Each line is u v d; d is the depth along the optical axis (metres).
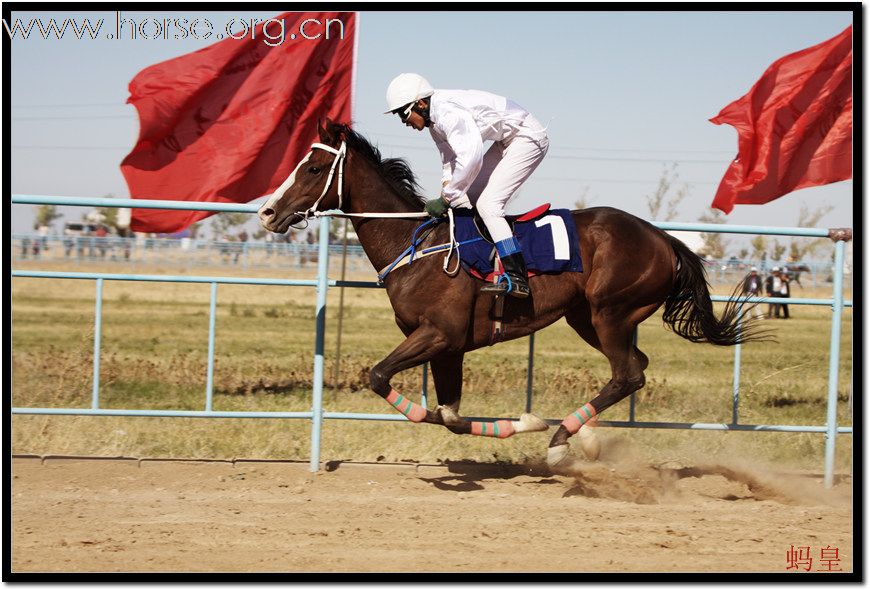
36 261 34.59
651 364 13.41
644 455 7.45
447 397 6.23
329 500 5.84
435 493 6.11
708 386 10.86
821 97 8.16
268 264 36.75
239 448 7.20
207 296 28.89
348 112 8.20
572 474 6.77
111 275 6.22
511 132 5.96
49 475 6.21
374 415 6.52
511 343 16.98
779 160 8.26
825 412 9.30
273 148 8.11
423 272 5.83
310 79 8.14
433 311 5.80
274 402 8.86
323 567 4.52
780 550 5.02
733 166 8.38
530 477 6.66
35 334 15.04
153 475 6.30
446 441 7.66
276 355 12.87
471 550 4.87
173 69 7.83
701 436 8.12
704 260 6.40
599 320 6.07
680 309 6.35
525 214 6.10
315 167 5.96
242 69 7.98
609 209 6.23
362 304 27.11
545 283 5.95
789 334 19.19
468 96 5.90
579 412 6.10
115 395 9.05
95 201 6.10
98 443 7.17
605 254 6.01
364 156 6.08
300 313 22.38
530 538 5.12
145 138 7.84
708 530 5.38
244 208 6.15
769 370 12.70
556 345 16.84
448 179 5.88
